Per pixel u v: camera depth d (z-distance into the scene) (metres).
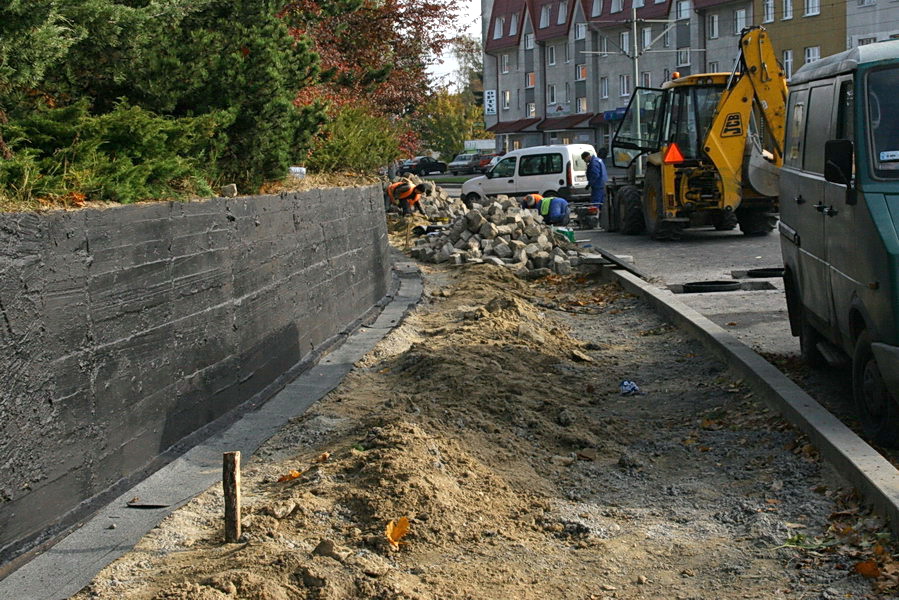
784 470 6.34
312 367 9.36
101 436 5.68
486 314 11.70
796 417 7.00
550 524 5.60
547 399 8.06
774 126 19.23
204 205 7.12
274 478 6.14
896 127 6.83
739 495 6.05
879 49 7.22
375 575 4.70
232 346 7.62
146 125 7.55
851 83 7.21
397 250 20.36
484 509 5.70
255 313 8.13
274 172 10.20
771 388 7.64
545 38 76.88
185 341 6.79
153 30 8.27
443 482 5.81
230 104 9.33
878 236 6.39
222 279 7.43
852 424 7.41
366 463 6.04
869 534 5.18
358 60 21.09
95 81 8.49
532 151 30.58
